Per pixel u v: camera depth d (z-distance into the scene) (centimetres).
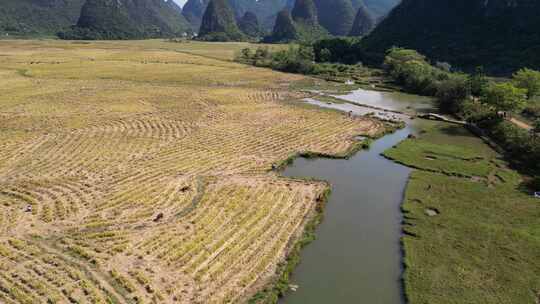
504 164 5259
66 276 2866
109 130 6391
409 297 2742
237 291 2762
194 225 3569
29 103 8000
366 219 3850
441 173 4966
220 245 3284
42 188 4212
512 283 2877
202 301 2658
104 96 8912
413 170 5075
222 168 4950
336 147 5878
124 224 3553
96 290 2723
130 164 4972
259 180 4594
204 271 2953
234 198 4097
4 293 2678
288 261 3103
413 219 3797
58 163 4941
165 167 4906
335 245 3400
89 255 3084
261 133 6444
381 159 5497
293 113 7850
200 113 7675
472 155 5578
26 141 5731
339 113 7950
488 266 3069
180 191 4228
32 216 3631
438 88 9631
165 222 3603
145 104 8319
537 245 3322
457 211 3938
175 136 6181
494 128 6438
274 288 2811
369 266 3122
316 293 2805
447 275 2967
